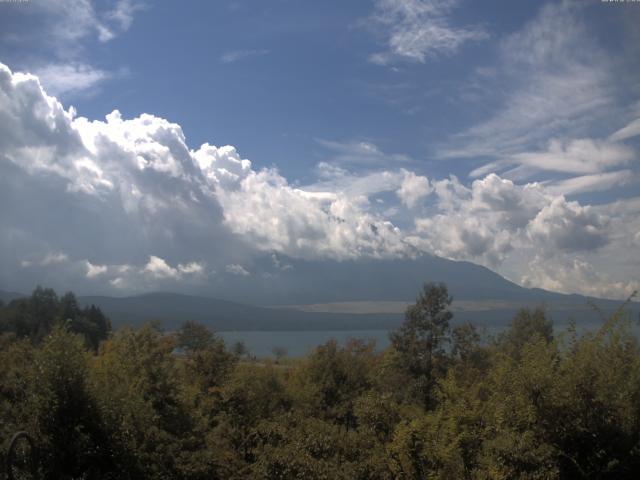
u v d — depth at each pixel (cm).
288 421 1379
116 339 1952
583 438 844
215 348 2502
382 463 1001
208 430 1938
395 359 2606
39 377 1234
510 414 874
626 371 866
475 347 2550
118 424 1293
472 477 851
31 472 1087
